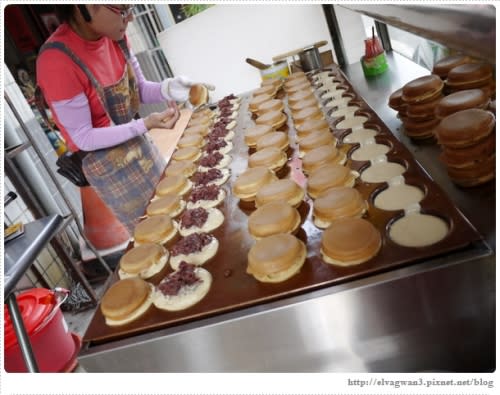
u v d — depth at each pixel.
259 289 1.28
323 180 1.65
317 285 1.20
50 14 3.97
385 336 1.19
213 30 3.82
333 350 1.22
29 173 3.42
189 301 1.34
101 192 2.67
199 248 1.58
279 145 2.18
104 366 1.30
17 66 3.99
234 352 1.25
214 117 3.20
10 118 3.41
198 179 2.15
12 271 1.98
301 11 3.63
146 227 1.81
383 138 1.92
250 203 1.83
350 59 3.42
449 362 1.23
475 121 1.29
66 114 2.23
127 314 1.36
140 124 2.37
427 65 2.55
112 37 2.26
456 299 1.13
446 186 1.43
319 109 2.42
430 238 1.22
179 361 1.28
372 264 1.19
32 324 2.49
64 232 3.88
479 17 0.69
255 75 4.03
